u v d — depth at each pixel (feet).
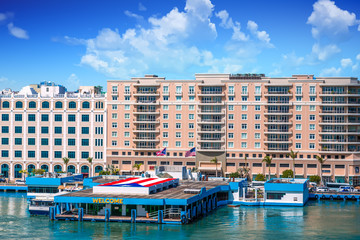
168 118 627.87
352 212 422.82
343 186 548.72
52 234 328.70
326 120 602.03
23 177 648.38
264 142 608.60
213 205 445.78
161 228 345.31
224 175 615.57
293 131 606.14
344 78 602.85
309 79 605.31
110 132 639.35
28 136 654.12
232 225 360.69
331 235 329.52
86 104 645.10
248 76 628.69
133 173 633.61
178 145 626.64
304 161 602.85
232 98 616.80
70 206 404.16
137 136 634.84
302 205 456.45
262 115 611.06
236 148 615.16
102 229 342.03
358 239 319.27
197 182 502.38
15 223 366.84
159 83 629.92
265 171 609.83
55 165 650.02
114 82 638.53
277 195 463.01
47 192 487.20
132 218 363.56
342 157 598.75
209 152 619.26
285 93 607.78
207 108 621.72
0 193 565.94
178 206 372.99
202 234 329.11
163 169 525.34
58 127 649.61
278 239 317.22
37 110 652.48
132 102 634.43
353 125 600.80
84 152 644.69
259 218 390.83
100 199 368.48
